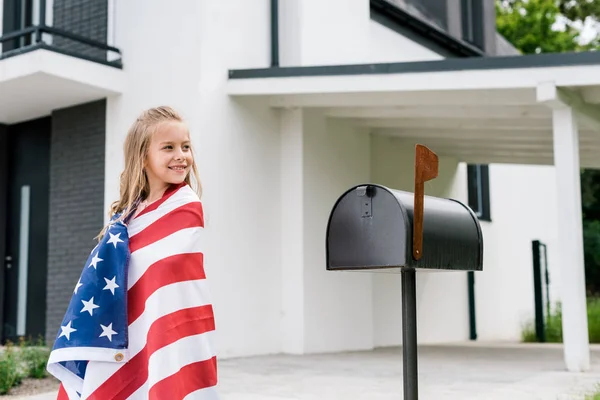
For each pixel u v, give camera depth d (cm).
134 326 250
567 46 2708
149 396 238
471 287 1333
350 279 959
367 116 898
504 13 2806
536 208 1627
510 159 1228
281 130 912
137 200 265
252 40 888
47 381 660
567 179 734
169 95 834
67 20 932
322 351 903
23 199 972
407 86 770
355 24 1007
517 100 758
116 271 251
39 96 865
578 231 728
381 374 690
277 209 898
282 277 896
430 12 1250
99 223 866
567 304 725
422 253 303
